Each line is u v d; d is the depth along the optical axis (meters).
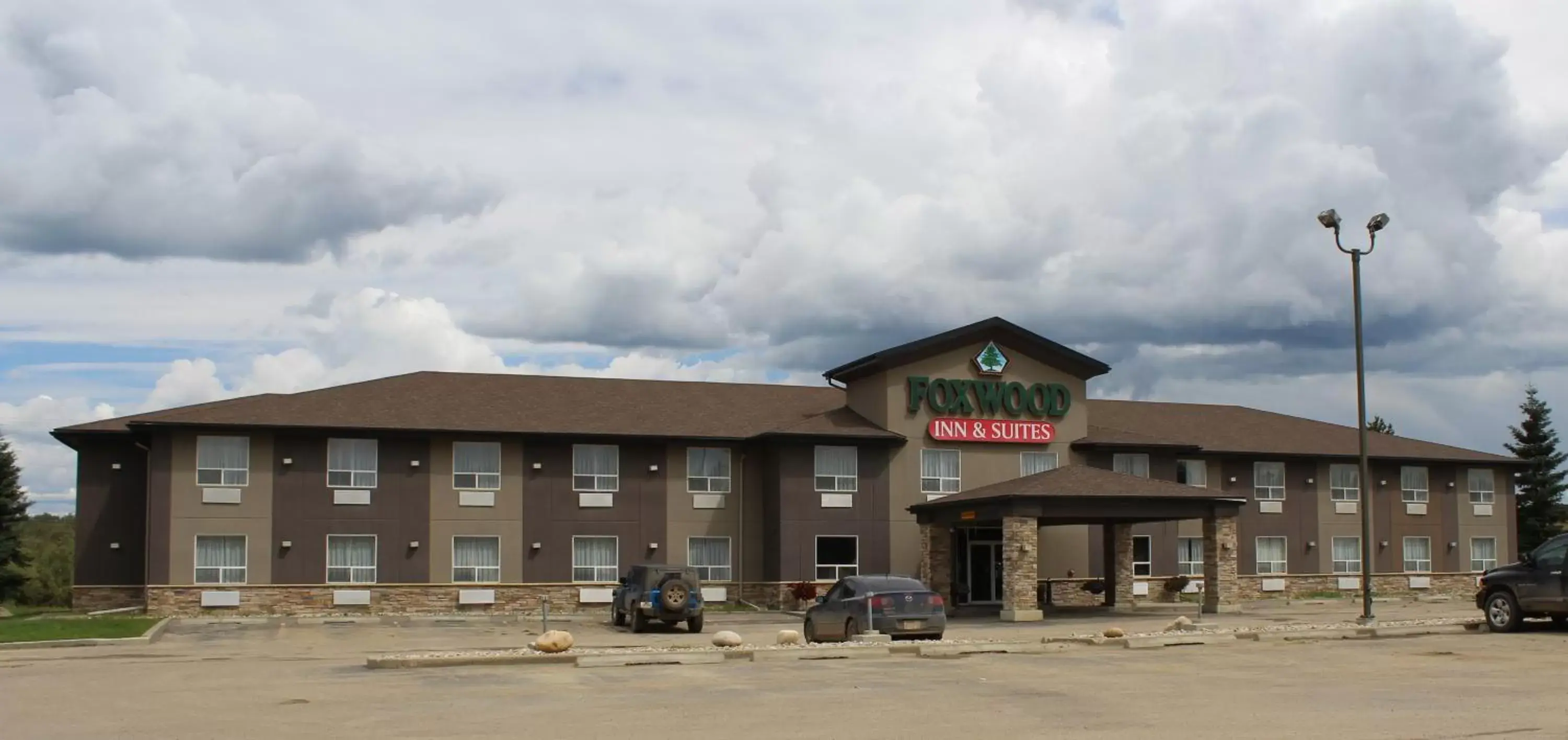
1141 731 14.30
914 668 21.42
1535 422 83.06
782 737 13.99
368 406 45.47
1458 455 58.09
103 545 44.28
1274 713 15.60
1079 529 50.16
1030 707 16.33
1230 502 41.66
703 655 22.86
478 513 44.94
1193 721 15.04
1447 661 21.94
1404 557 56.47
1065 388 50.16
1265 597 53.41
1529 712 15.50
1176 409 59.28
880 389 48.19
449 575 44.38
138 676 21.36
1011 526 39.94
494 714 15.98
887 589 28.02
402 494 44.22
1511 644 24.83
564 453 46.12
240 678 20.77
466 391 48.50
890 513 47.38
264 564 42.62
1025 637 30.91
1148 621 38.44
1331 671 20.50
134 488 44.75
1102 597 49.38
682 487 47.31
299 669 22.22
